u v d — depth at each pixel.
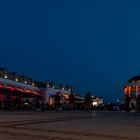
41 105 56.09
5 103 49.41
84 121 22.91
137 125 19.70
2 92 43.31
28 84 73.19
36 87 77.94
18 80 68.19
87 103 95.50
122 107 85.69
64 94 94.56
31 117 25.95
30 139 10.40
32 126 16.16
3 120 20.38
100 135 12.59
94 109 85.69
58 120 23.25
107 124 19.86
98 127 16.95
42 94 79.88
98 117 31.02
